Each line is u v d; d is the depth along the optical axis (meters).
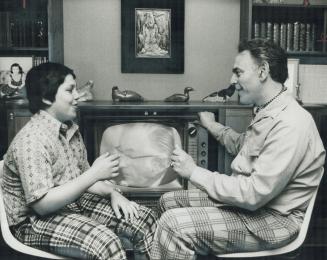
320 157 1.27
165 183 1.89
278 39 2.16
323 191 2.00
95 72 2.24
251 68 1.30
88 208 1.46
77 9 2.20
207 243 1.20
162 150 1.87
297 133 1.20
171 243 1.20
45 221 1.25
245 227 1.22
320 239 2.02
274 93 1.31
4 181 1.30
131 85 2.27
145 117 1.82
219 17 2.27
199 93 2.30
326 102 2.25
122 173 1.86
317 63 2.34
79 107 1.78
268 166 1.18
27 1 2.07
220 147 1.82
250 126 1.35
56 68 1.33
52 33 1.99
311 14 2.24
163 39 2.25
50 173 1.21
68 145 1.39
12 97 2.06
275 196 1.23
